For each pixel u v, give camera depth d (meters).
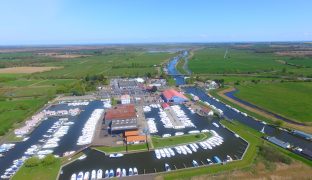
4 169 123.19
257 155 127.38
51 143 148.25
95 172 116.94
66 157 130.62
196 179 108.38
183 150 134.62
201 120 183.00
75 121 187.25
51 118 194.75
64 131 166.12
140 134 155.62
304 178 107.06
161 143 143.38
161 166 120.75
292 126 164.50
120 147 140.12
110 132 160.75
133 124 161.88
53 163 124.75
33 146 145.12
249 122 177.50
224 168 116.44
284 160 119.31
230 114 195.25
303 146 138.50
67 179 112.88
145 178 111.00
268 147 130.75
